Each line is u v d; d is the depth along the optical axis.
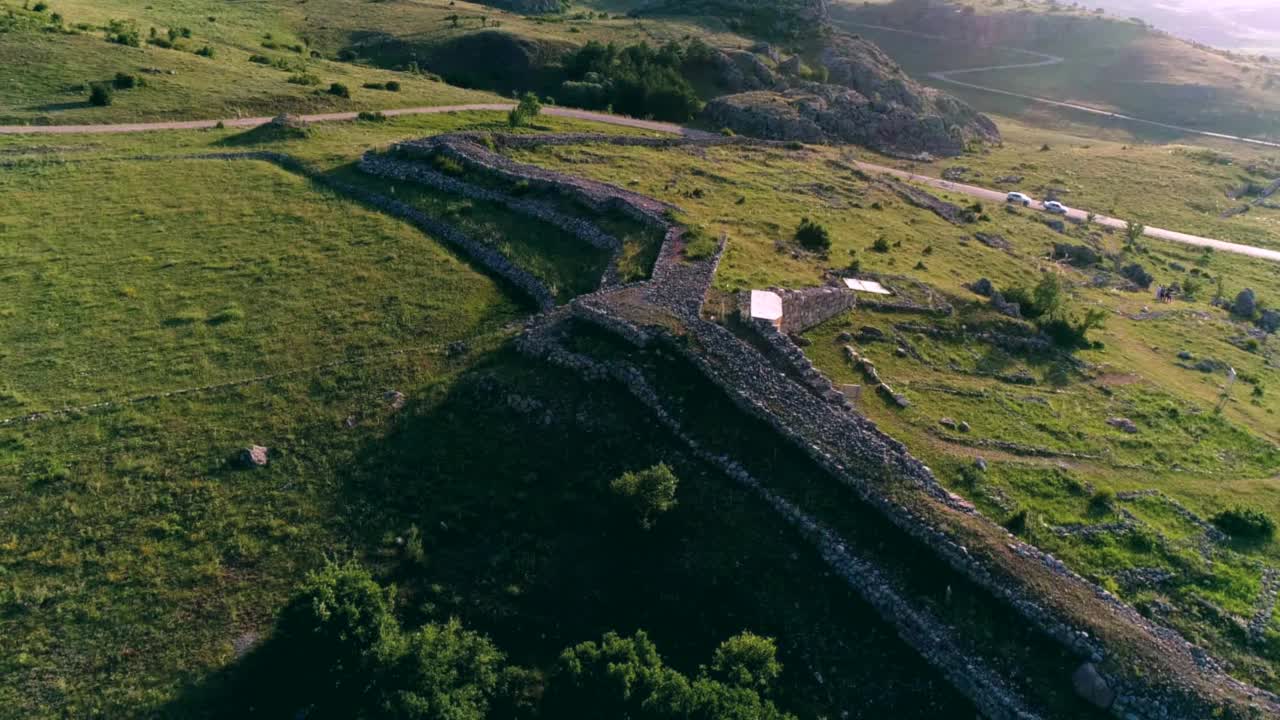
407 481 32.34
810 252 54.91
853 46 152.75
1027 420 39.78
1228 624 27.44
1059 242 77.56
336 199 59.78
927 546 27.55
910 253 61.94
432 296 46.50
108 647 25.33
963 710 23.95
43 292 45.69
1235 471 37.72
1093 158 122.56
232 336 42.16
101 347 40.94
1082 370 46.94
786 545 28.64
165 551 28.73
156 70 84.56
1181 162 121.50
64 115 72.12
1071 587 26.25
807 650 25.81
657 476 29.44
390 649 23.86
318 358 40.44
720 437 32.34
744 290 43.16
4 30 84.44
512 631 26.78
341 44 131.75
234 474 32.34
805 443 31.17
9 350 40.25
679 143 82.12
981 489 32.78
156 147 68.44
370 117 81.56
